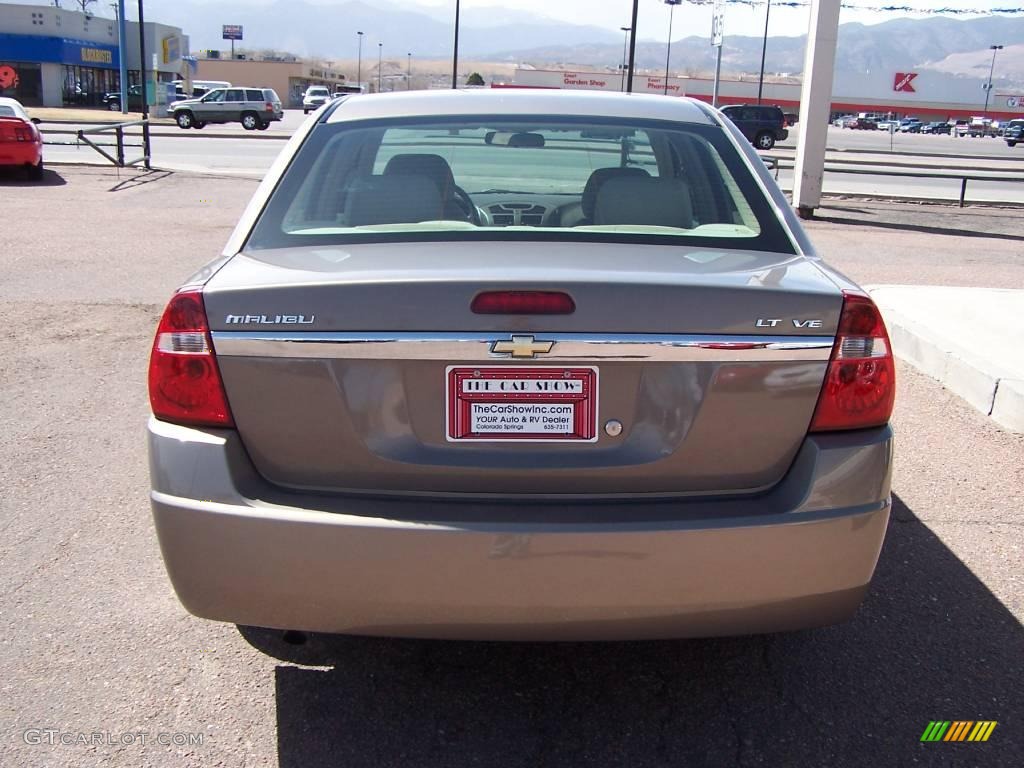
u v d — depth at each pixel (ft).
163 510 7.80
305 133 11.08
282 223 9.64
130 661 9.82
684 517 7.65
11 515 12.98
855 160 104.53
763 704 9.32
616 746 8.70
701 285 7.67
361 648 10.19
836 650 10.23
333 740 8.71
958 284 31.37
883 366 8.11
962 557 12.31
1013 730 8.93
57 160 63.93
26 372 19.34
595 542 7.51
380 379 7.71
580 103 11.75
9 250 32.14
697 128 11.39
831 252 37.73
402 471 7.78
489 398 7.71
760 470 7.93
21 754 8.38
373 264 8.30
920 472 15.15
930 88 358.23
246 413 7.83
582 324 7.57
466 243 9.07
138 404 17.56
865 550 7.96
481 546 7.51
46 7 200.34
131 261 30.86
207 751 8.51
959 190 71.31
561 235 9.36
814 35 46.85
